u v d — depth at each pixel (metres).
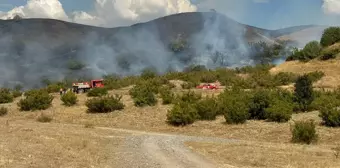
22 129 19.31
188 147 16.34
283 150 15.77
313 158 13.90
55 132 19.12
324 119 22.23
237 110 24.52
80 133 19.86
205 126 24.73
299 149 16.16
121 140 18.17
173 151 14.98
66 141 15.82
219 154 14.66
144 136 20.31
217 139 20.16
